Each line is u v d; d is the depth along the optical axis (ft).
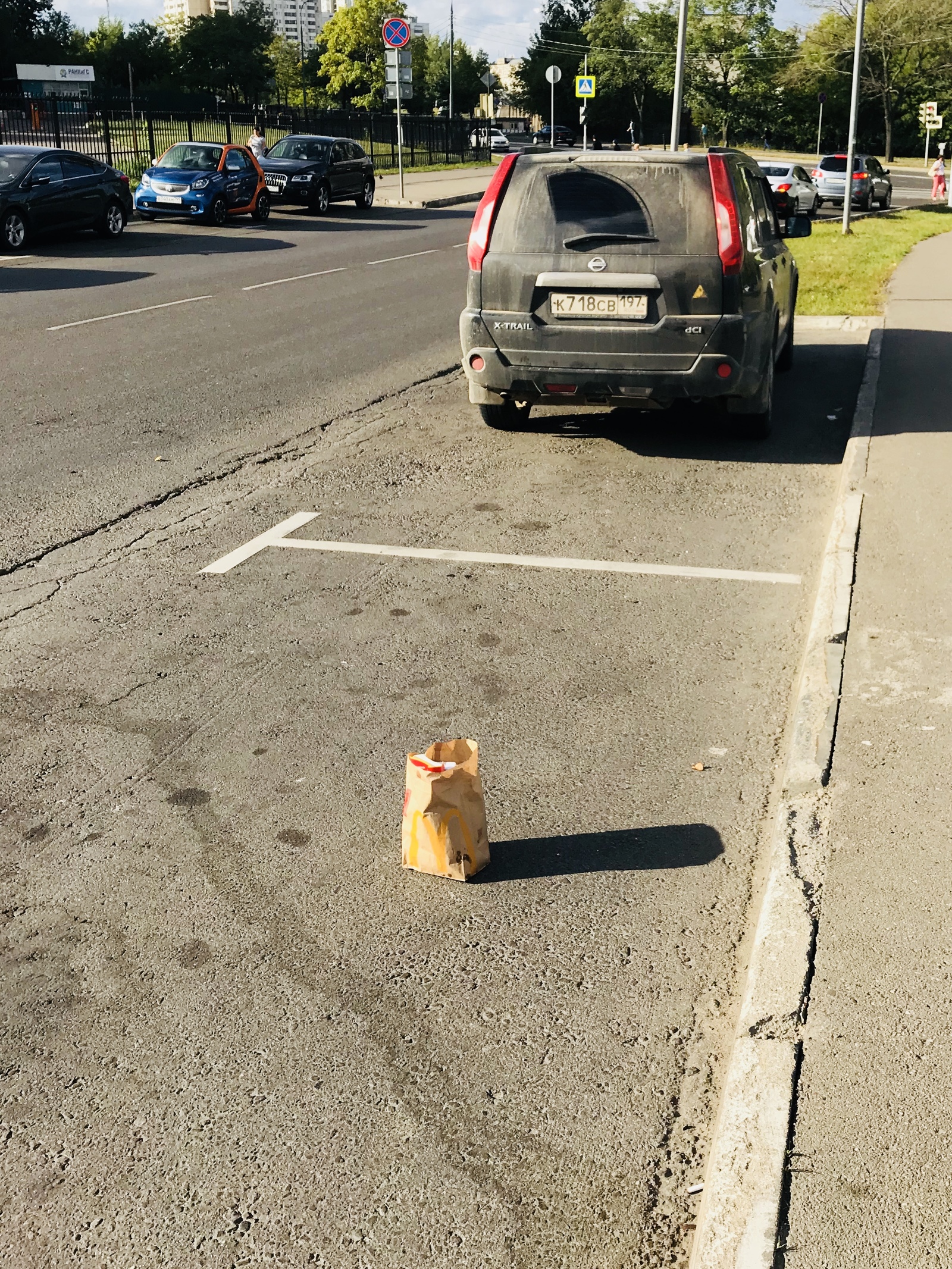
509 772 12.01
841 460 23.79
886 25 178.81
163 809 11.42
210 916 9.84
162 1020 8.68
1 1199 7.24
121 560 17.95
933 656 13.70
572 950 9.38
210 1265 6.77
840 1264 6.32
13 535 18.99
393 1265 6.73
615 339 21.94
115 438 24.84
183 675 14.16
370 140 133.49
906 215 95.61
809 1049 7.86
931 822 10.49
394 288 47.44
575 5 297.53
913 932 9.05
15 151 58.85
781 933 9.04
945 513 18.69
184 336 36.45
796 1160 6.98
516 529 19.51
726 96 217.36
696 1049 8.34
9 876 10.40
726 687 13.88
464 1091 7.98
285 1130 7.68
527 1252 6.79
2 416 26.45
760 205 26.14
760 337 22.84
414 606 16.26
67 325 37.73
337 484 21.94
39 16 209.15
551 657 14.65
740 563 17.99
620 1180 7.27
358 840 10.91
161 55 247.29
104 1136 7.68
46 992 9.00
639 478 22.48
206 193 70.08
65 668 14.35
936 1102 7.40
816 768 11.31
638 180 21.65
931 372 29.71
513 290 22.24
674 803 11.46
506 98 390.63
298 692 13.74
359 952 9.39
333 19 255.50
